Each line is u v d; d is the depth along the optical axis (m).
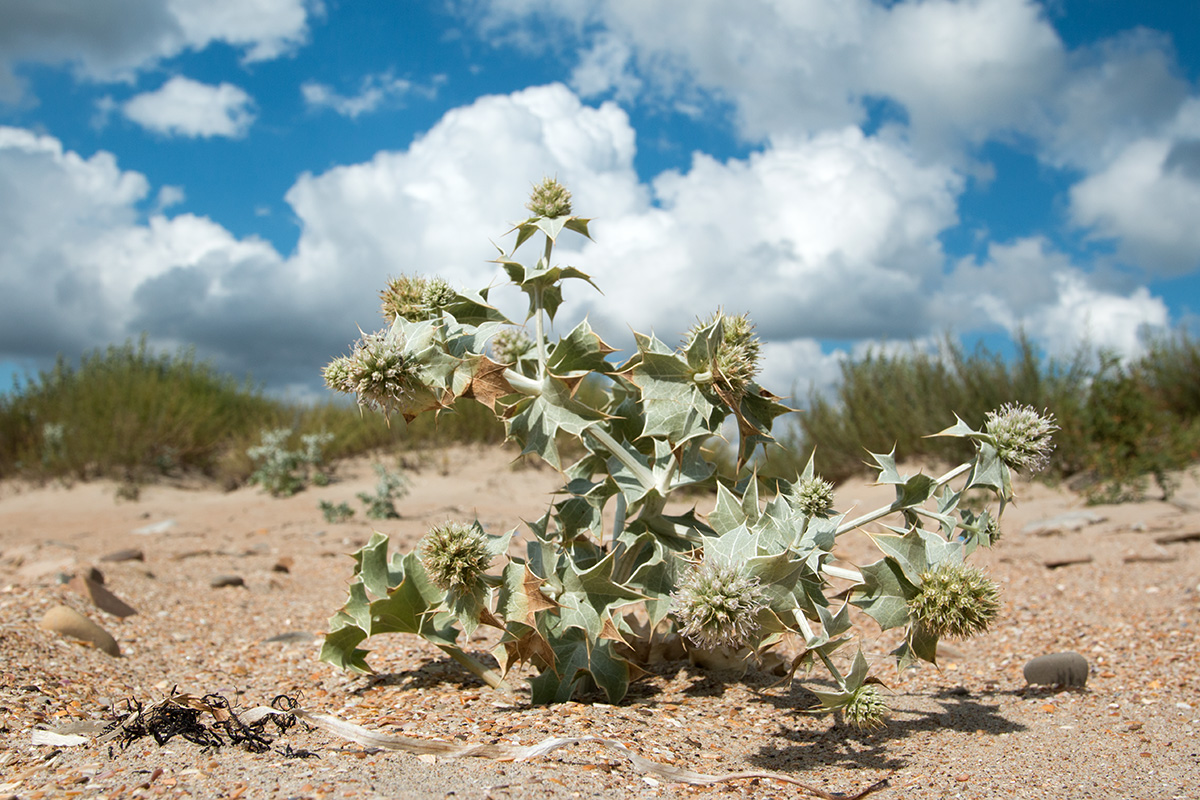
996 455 0.36
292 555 0.89
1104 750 0.35
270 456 1.46
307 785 0.27
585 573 0.35
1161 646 0.48
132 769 0.29
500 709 0.37
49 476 1.56
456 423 1.64
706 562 0.32
